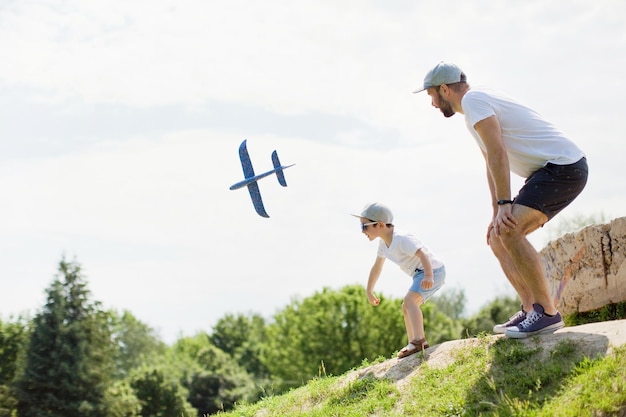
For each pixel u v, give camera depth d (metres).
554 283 13.45
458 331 71.62
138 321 120.69
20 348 57.50
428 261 10.72
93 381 56.62
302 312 72.19
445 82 9.47
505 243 8.88
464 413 8.48
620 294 12.02
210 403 77.31
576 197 8.91
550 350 8.86
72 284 57.66
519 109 8.91
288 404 11.21
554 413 7.65
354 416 9.46
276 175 13.03
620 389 7.63
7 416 54.34
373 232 11.09
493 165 8.73
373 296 11.52
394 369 10.48
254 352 104.38
